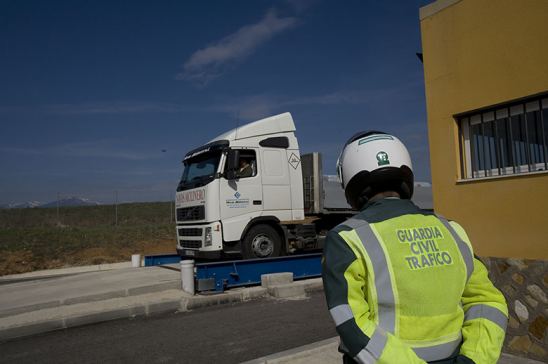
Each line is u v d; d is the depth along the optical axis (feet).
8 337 22.13
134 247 71.36
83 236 75.51
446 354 4.97
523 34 14.25
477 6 15.64
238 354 18.26
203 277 29.53
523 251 14.23
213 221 32.24
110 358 18.61
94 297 27.84
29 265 59.06
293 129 36.63
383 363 4.56
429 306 4.94
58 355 19.39
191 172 36.11
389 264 5.00
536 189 13.87
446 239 5.49
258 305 27.48
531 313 14.08
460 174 16.44
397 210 5.52
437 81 17.02
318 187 37.50
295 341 19.66
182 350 19.15
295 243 35.29
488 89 15.28
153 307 26.14
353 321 4.79
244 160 34.04
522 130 14.76
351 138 6.24
